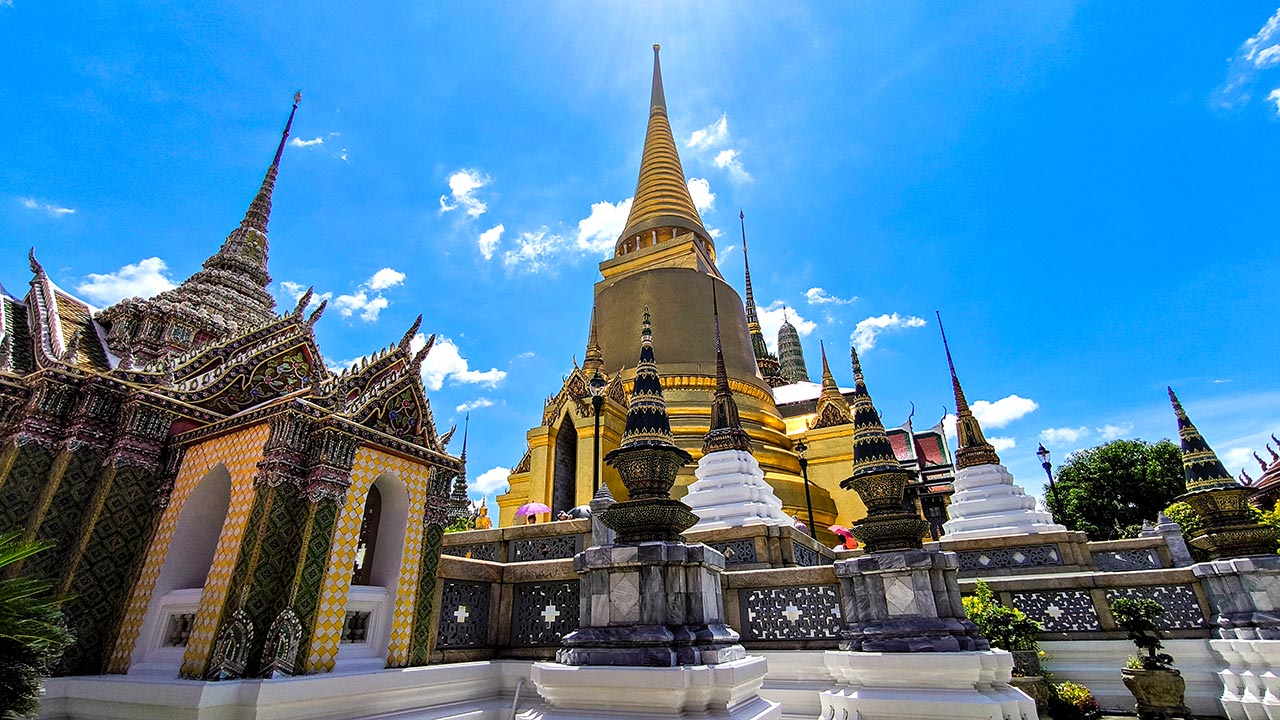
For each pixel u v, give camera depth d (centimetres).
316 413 836
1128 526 3988
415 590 891
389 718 758
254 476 812
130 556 909
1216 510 1130
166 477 955
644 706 621
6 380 937
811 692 912
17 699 567
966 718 753
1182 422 1212
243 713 648
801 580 1016
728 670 634
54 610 671
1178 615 1163
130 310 1414
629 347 3086
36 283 1241
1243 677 1020
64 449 909
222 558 783
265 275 1958
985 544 1585
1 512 838
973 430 1920
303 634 733
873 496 950
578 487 2080
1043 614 1255
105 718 715
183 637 810
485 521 3152
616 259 3809
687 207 4203
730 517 1489
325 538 793
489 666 902
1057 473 4644
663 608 682
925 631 832
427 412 1001
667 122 4800
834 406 3114
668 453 768
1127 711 1126
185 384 1081
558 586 973
